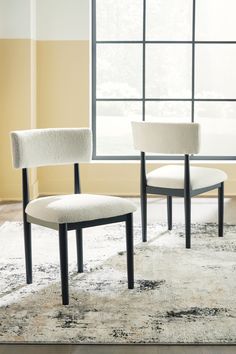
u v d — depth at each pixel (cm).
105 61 673
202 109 687
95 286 350
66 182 643
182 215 536
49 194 642
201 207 572
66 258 320
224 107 689
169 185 432
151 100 679
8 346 277
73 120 637
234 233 469
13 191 617
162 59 677
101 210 327
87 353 270
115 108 677
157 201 603
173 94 681
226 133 694
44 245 436
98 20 668
